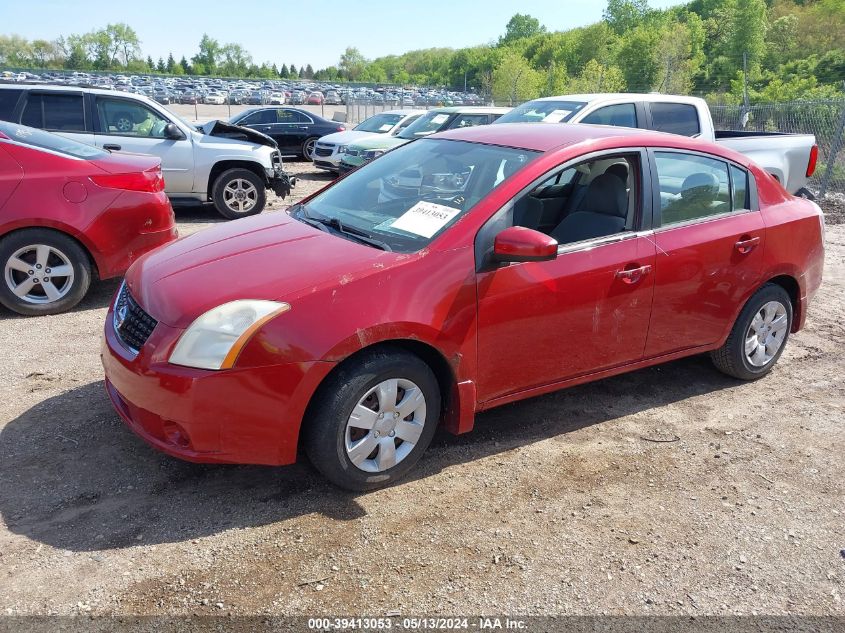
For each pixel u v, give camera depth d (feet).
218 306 9.61
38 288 18.42
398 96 235.81
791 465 12.19
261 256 10.89
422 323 10.23
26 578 8.63
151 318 10.04
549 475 11.54
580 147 12.23
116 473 11.02
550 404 14.16
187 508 10.21
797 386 15.56
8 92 28.27
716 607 8.75
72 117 29.19
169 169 31.30
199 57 533.96
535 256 10.30
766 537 10.18
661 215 12.95
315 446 10.02
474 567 9.23
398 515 10.27
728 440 12.98
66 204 17.79
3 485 10.54
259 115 60.03
